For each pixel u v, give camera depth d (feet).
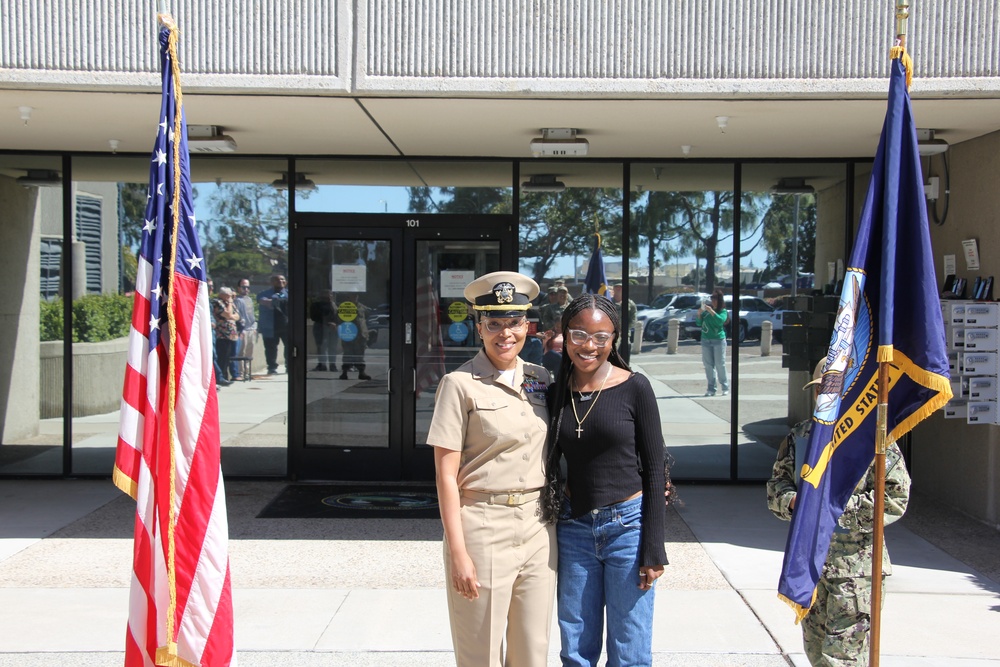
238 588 18.83
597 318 11.61
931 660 15.39
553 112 21.27
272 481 28.17
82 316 28.25
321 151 27.09
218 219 27.91
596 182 27.94
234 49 19.44
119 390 28.40
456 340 28.19
